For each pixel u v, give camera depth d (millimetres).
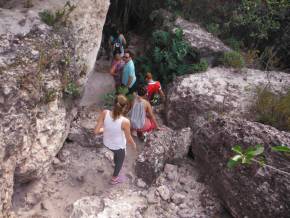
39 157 4781
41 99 4707
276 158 4656
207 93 6402
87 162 5535
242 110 6176
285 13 8914
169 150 5680
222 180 4992
